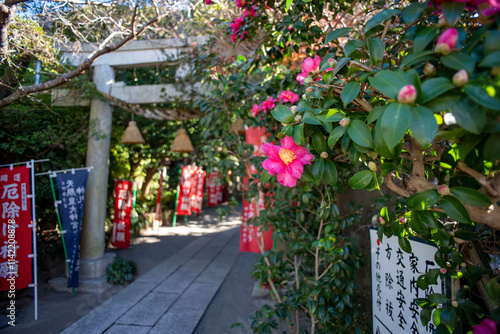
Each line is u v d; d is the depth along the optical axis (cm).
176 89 436
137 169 755
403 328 145
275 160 96
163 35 457
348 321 190
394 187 91
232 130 322
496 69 61
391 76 67
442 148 90
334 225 199
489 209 74
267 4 185
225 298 394
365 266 223
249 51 329
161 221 920
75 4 283
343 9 159
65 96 409
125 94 454
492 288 87
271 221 236
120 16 329
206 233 817
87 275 427
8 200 327
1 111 345
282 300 236
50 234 450
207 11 360
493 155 61
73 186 392
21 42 262
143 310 349
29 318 330
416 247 136
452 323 90
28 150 416
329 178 96
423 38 71
